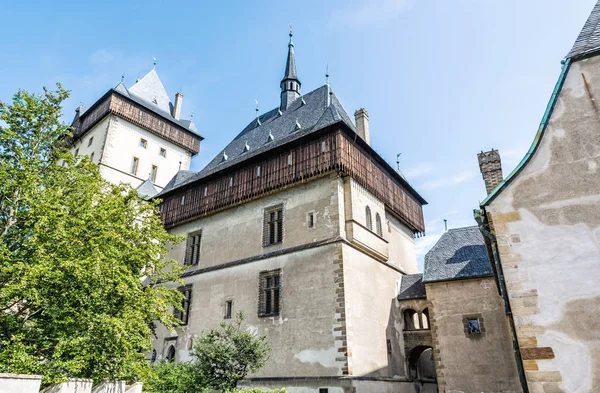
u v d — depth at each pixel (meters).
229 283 24.12
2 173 15.16
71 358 13.61
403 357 23.52
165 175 41.78
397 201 28.03
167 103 45.62
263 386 20.02
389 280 24.69
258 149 27.70
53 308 13.70
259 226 24.47
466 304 21.31
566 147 9.43
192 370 18.16
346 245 20.72
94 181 18.31
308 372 19.06
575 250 8.64
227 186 27.05
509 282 8.88
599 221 8.66
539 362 8.11
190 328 24.84
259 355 17.78
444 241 25.72
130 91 41.94
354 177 22.81
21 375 9.42
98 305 14.39
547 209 9.13
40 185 16.66
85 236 14.80
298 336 20.06
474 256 23.03
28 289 13.21
